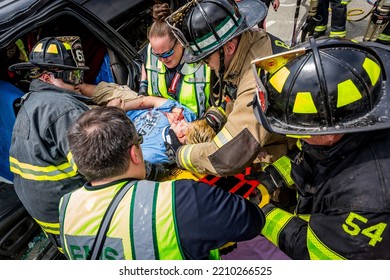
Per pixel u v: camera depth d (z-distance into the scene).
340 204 1.16
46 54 1.96
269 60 1.20
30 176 1.88
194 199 1.20
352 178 1.14
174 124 2.27
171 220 1.17
